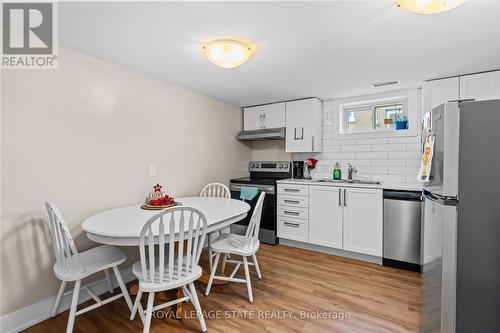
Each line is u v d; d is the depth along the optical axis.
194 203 2.35
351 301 1.97
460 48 1.87
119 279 1.74
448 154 1.29
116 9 1.40
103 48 1.89
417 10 1.27
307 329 1.64
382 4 1.34
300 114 3.43
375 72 2.40
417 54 1.98
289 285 2.22
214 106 3.37
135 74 2.37
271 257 2.88
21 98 1.67
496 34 1.66
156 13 1.44
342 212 2.86
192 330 1.63
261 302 1.96
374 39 1.74
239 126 3.90
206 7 1.38
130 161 2.34
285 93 3.16
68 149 1.90
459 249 1.28
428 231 1.57
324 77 2.54
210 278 2.05
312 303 1.94
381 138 3.14
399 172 3.04
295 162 3.68
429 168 1.55
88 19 1.50
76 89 1.94
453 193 1.28
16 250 1.65
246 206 2.24
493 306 1.23
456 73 2.40
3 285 1.60
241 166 3.93
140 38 1.74
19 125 1.66
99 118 2.10
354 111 3.46
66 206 1.89
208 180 3.26
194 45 1.84
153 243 1.43
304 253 3.02
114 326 1.67
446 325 1.31
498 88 2.28
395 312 1.82
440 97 2.54
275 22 1.53
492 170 1.22
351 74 2.46
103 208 2.12
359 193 2.76
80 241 1.97
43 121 1.77
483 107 1.23
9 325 1.61
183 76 2.53
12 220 1.63
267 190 3.33
